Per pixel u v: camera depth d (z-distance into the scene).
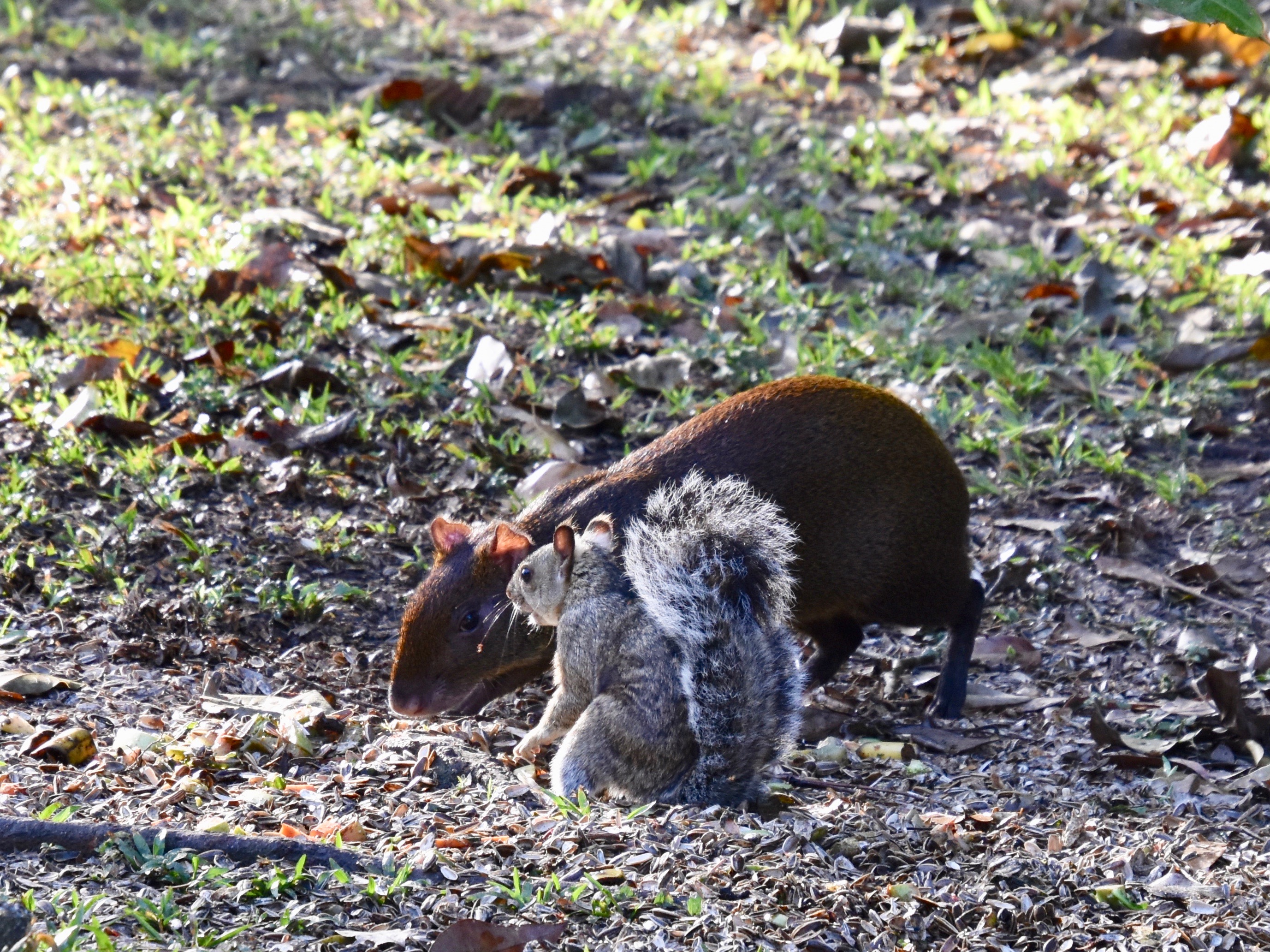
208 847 6.16
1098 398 12.82
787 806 7.59
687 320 13.66
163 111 17.11
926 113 18.66
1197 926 6.46
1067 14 21.33
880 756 8.80
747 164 16.69
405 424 11.78
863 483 8.91
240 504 10.85
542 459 11.62
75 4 20.81
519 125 17.53
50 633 9.16
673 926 5.96
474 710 8.94
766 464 8.77
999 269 14.75
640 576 7.55
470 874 6.28
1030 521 11.48
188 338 12.45
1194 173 16.78
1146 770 8.75
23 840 6.05
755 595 7.75
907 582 9.18
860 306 14.14
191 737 7.88
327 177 15.66
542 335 13.21
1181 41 20.09
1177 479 11.82
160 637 9.30
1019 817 7.73
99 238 14.10
